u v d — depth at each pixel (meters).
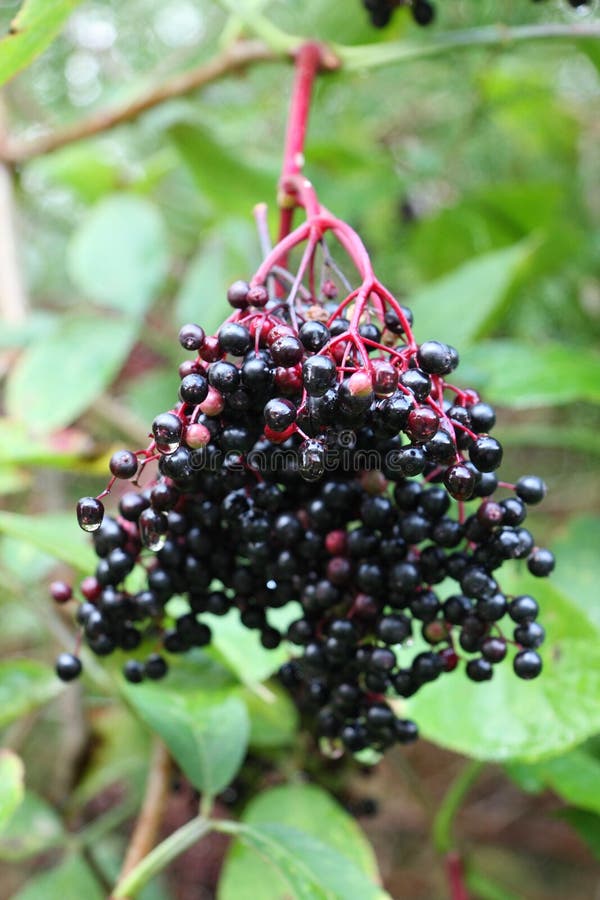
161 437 0.40
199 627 0.46
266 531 0.43
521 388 0.59
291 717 0.57
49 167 0.92
